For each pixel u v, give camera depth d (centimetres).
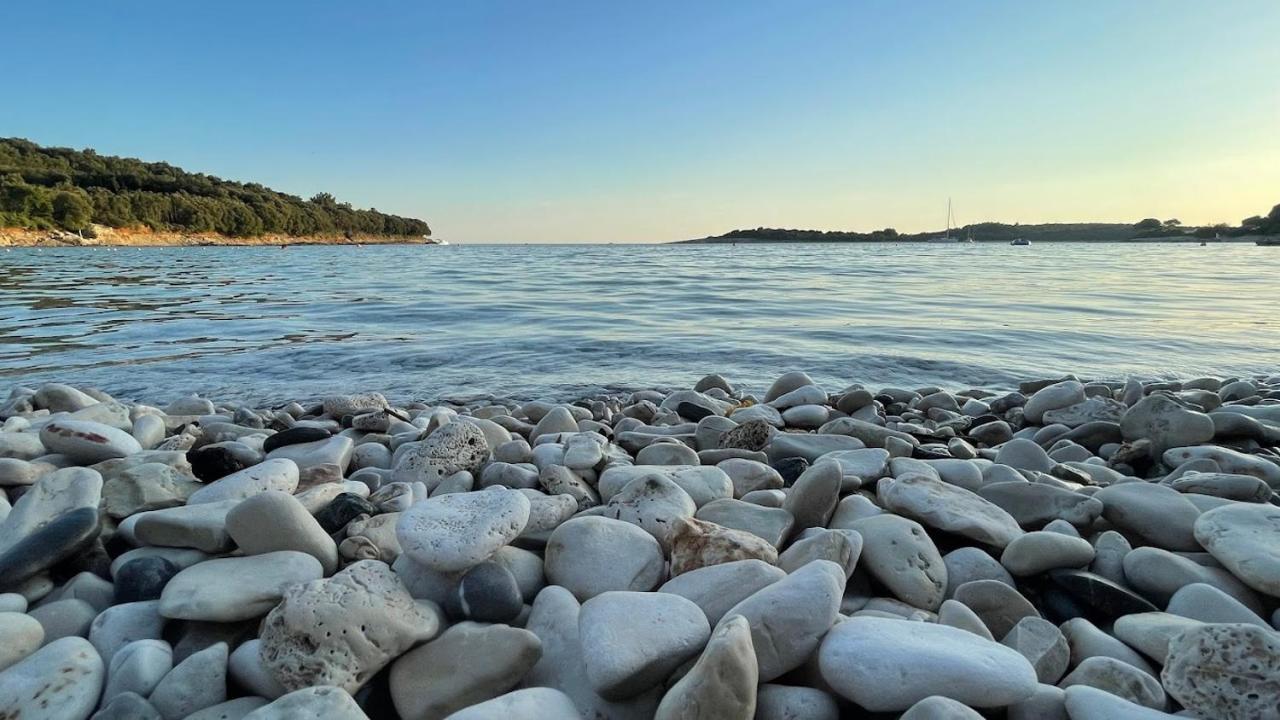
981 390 696
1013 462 357
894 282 2283
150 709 154
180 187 11456
